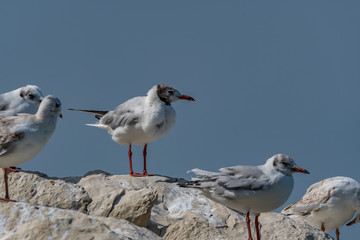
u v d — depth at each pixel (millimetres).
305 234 16000
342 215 18594
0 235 12117
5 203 13055
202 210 16422
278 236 15820
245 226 15750
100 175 17562
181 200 16828
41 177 16156
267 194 13953
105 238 11148
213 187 14312
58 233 11234
